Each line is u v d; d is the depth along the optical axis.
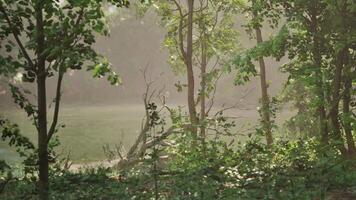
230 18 21.06
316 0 13.27
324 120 13.25
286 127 19.12
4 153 26.61
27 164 8.17
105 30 7.84
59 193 9.10
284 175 9.90
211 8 21.39
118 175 11.77
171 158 14.34
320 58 13.84
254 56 13.11
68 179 10.13
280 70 15.32
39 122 7.79
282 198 8.47
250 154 11.89
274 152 12.68
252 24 15.26
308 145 13.12
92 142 35.28
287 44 14.03
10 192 9.59
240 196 8.70
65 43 7.34
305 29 13.41
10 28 7.60
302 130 17.94
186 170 10.59
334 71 14.20
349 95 13.80
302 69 13.63
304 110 19.47
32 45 7.54
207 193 8.80
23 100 7.67
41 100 7.71
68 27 7.55
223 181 9.68
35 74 7.76
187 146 13.27
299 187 9.02
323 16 13.45
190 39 18.78
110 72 7.41
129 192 9.32
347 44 12.71
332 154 12.12
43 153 7.93
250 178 9.94
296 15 13.42
